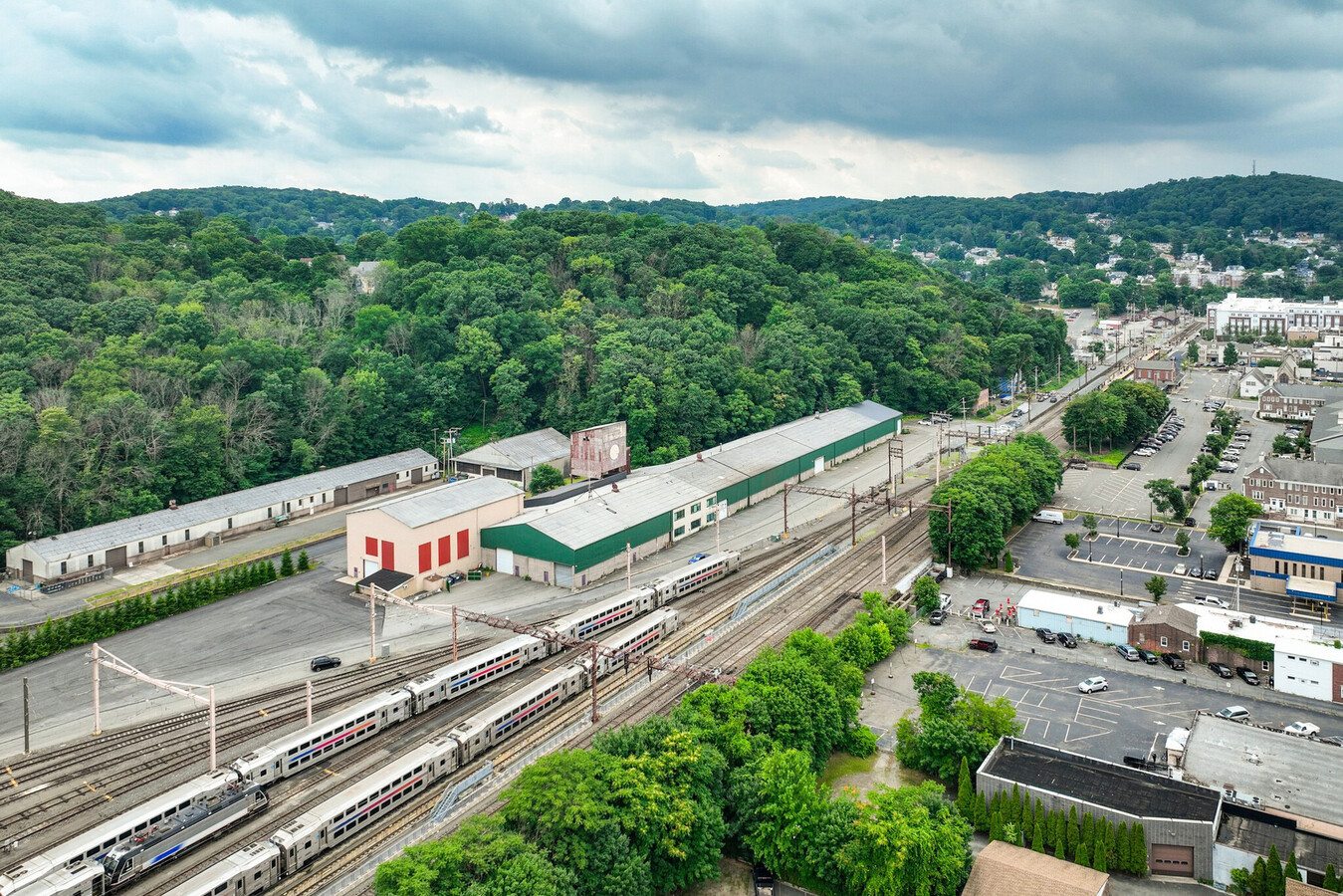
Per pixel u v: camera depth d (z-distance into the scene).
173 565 144.38
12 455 145.38
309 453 181.62
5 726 95.81
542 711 100.00
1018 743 89.19
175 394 176.62
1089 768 85.25
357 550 139.50
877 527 168.12
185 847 77.00
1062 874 71.31
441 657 112.19
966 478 154.12
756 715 86.38
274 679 106.62
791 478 195.50
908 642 119.75
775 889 76.25
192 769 88.25
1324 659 103.56
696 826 74.62
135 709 99.56
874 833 70.69
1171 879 75.69
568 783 71.00
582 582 137.12
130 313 196.00
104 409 156.12
